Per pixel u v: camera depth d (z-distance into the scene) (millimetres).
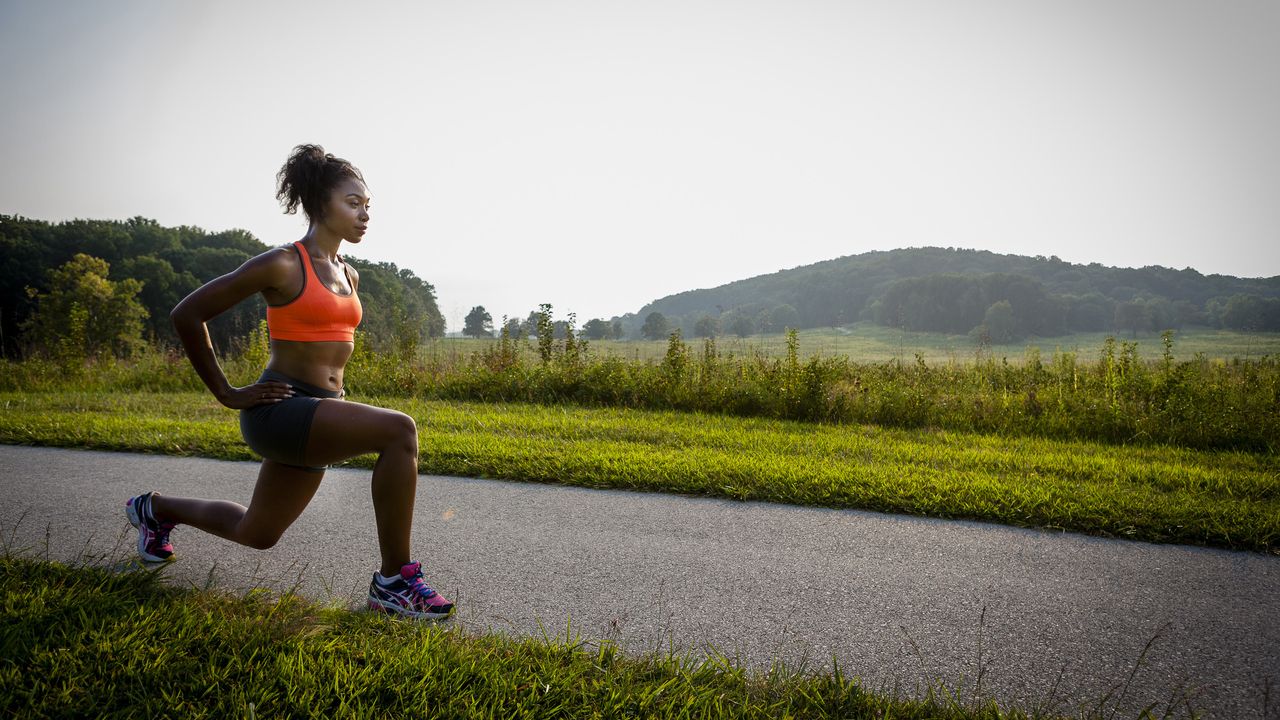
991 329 123812
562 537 3793
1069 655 2541
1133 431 7707
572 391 10125
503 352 11273
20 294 61938
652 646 2525
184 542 3516
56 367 12797
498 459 5480
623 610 2854
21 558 3131
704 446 6414
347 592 2939
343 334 2654
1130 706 2199
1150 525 4051
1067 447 7016
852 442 6770
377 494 2596
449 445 5930
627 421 7918
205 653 2250
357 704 1993
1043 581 3264
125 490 4637
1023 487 4777
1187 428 7516
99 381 12352
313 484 2701
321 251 2654
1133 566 3484
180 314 2320
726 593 3051
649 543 3711
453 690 2090
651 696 2088
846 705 2119
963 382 12562
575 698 2096
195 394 10641
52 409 8453
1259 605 3027
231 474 5195
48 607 2484
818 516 4270
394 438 2562
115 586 2805
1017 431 8055
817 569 3365
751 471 5062
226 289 2367
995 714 2078
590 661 2334
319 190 2625
